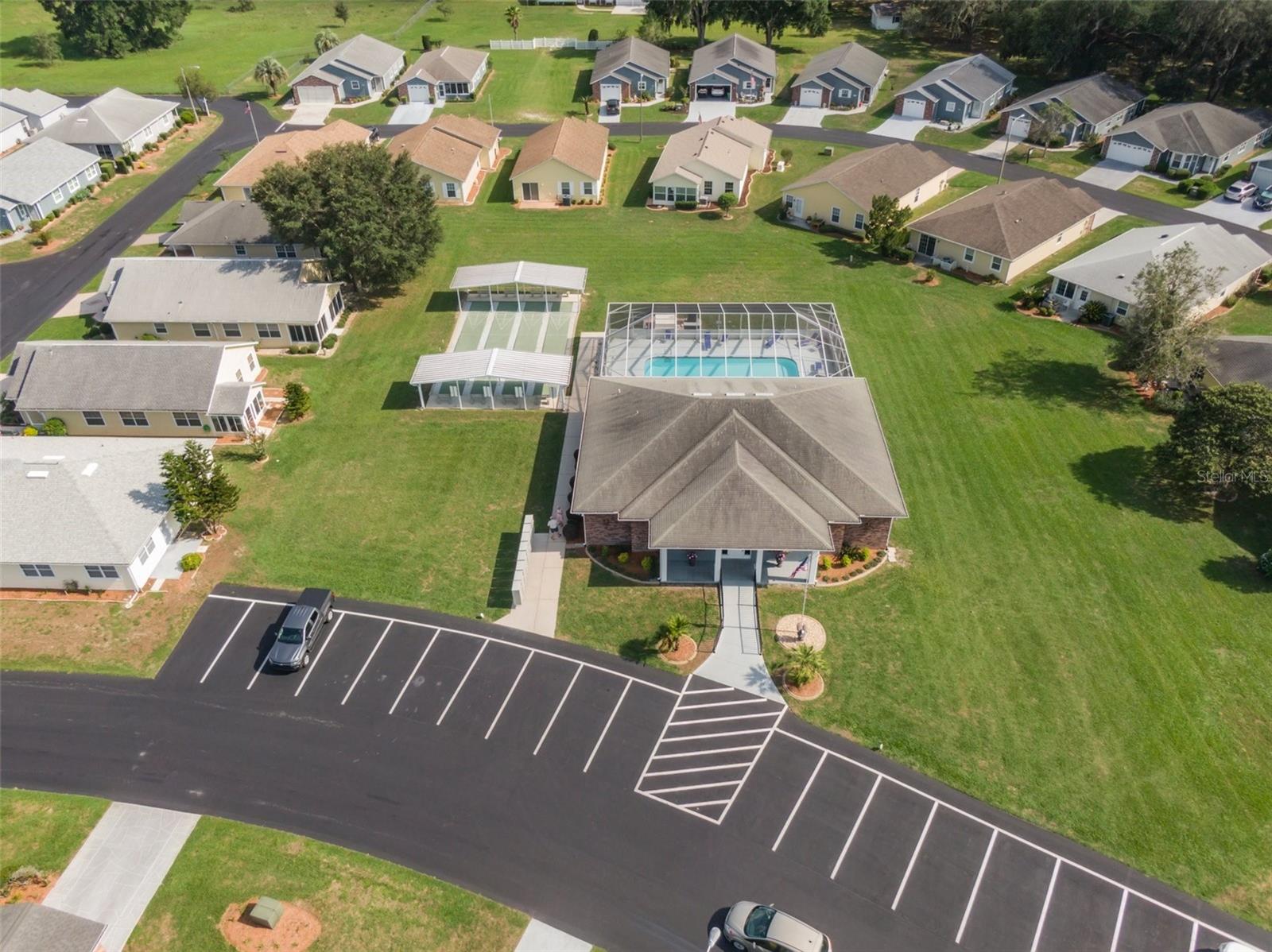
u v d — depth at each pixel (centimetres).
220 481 4922
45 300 7525
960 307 7244
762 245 8312
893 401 6134
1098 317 6900
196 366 5841
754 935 3188
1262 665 4244
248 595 4734
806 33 14275
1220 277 6806
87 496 4766
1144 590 4653
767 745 3944
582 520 5106
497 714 4106
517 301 7400
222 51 14275
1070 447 5681
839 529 4825
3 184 8606
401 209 7075
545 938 3275
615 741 3981
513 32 14888
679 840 3597
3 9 15875
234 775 3875
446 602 4672
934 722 4028
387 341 6919
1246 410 4972
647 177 9725
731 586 4734
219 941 3262
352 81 11931
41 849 3584
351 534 5116
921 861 3516
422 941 3269
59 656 4409
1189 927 3300
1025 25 11712
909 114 11050
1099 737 3947
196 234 7856
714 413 4988
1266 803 3675
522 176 9012
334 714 4131
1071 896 3394
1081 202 8138
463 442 5841
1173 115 9450
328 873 3491
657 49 12600
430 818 3688
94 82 12700
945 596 4650
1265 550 4881
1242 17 9681
